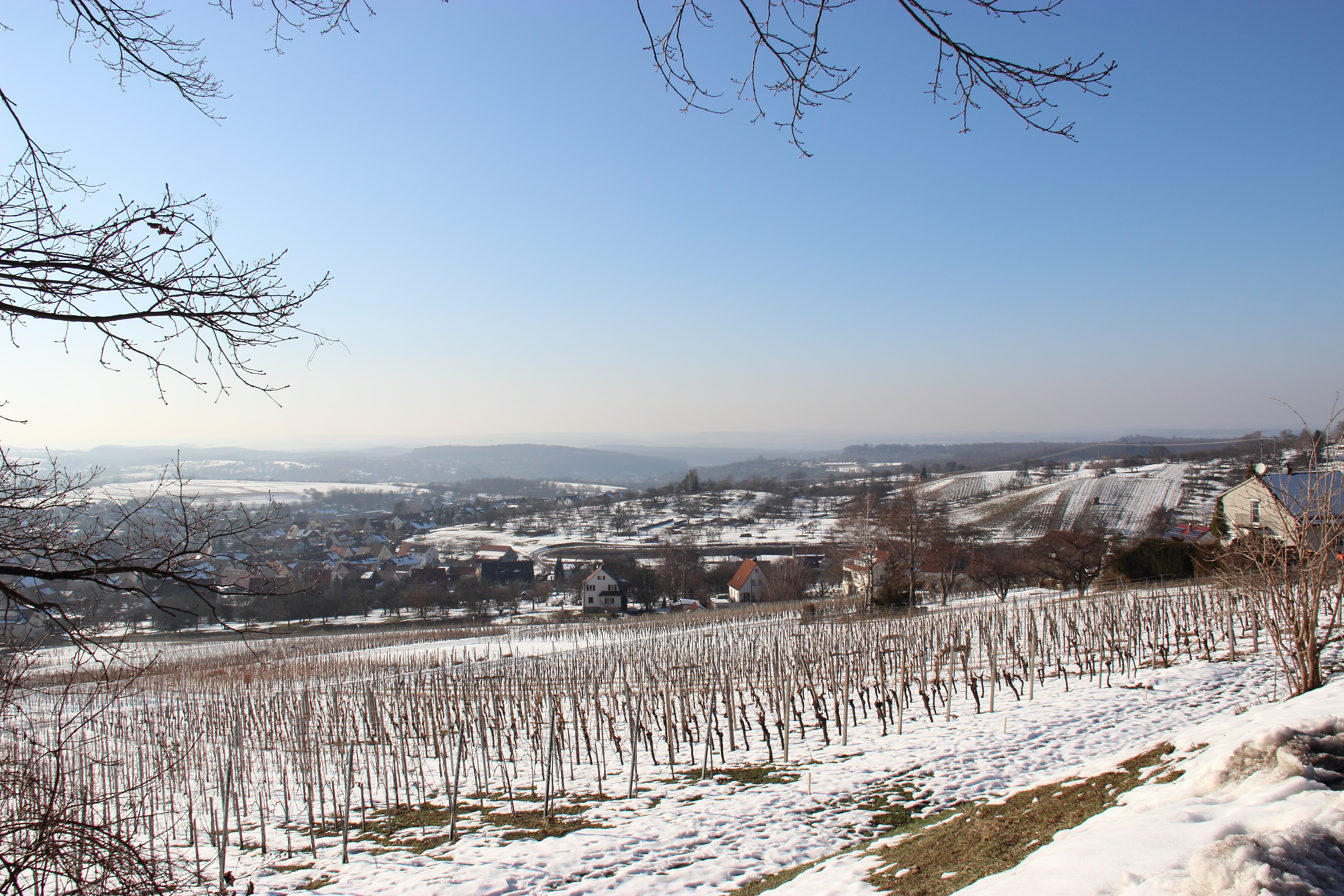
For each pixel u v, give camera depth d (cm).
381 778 1477
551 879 893
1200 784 593
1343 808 423
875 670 2027
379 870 986
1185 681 1541
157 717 2053
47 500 492
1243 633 1917
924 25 406
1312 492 1034
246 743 1878
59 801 734
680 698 1967
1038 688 1691
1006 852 620
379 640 4362
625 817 1123
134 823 1028
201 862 1077
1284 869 368
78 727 747
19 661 582
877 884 658
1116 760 855
